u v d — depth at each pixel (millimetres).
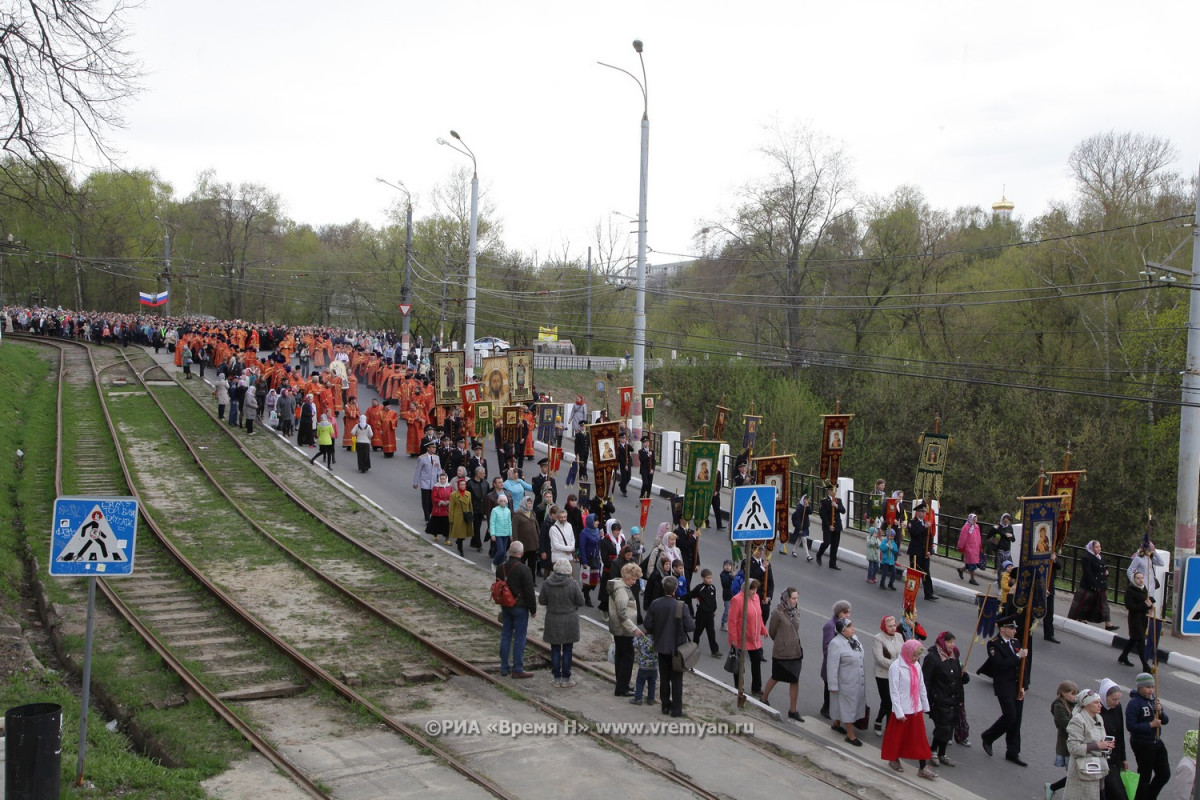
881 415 51125
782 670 13938
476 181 37812
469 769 11086
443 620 17453
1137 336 41562
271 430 37188
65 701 12734
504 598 14609
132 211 70000
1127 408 42000
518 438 33438
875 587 22312
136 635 15625
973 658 17797
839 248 56812
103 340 64875
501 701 13664
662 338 69938
